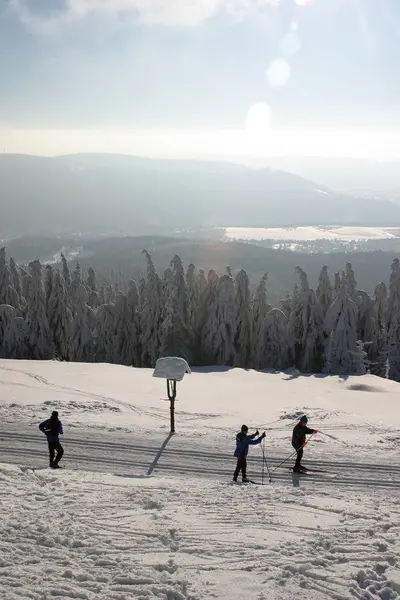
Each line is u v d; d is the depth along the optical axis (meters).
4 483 12.20
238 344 48.41
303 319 46.06
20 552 8.16
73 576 7.41
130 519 9.84
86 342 48.31
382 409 26.67
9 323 48.09
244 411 25.34
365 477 15.02
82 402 24.55
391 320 47.09
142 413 23.92
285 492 12.48
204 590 7.09
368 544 8.77
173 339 46.09
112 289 79.88
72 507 10.48
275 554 8.30
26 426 19.30
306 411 25.30
